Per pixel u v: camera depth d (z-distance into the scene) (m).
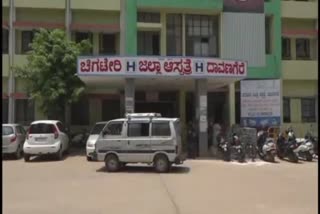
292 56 33.19
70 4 29.23
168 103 30.84
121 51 29.47
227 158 21.61
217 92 31.23
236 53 30.39
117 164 17.55
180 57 22.72
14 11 29.00
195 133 23.23
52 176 16.23
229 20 30.42
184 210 10.38
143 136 17.44
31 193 12.75
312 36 32.91
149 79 23.67
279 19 31.55
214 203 11.25
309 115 32.91
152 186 13.92
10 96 28.67
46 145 21.22
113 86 28.27
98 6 29.39
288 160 22.33
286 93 32.62
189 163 20.45
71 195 12.41
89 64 22.48
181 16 30.55
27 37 29.77
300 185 14.34
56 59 25.67
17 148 22.28
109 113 30.48
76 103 30.05
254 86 25.19
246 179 15.59
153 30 30.30
